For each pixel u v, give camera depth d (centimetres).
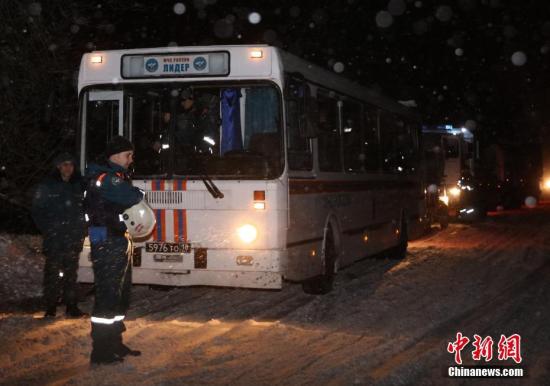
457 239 2102
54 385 677
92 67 1043
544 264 1549
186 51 1016
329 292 1184
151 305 1071
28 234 1582
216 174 995
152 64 1024
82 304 1062
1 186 1492
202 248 988
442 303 1091
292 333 892
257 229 979
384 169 1511
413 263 1571
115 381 685
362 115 1377
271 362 762
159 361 756
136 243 1005
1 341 826
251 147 994
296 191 1029
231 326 930
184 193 994
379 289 1224
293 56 1063
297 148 1042
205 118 1008
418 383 700
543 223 2719
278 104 995
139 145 1019
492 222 2777
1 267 1247
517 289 1224
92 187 736
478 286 1252
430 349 823
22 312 1021
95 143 1040
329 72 1209
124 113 1034
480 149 3675
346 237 1256
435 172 2444
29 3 1385
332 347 829
